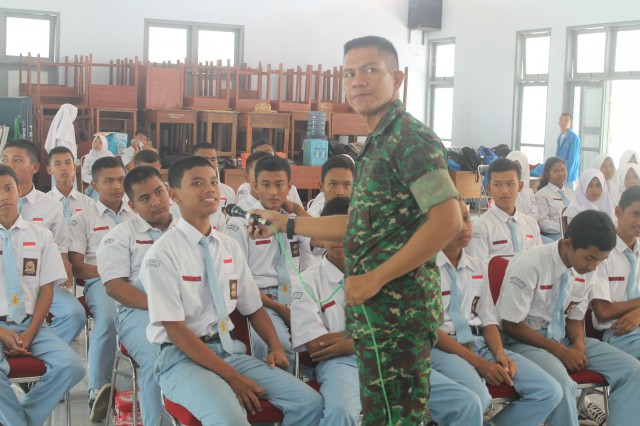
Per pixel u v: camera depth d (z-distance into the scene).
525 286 2.84
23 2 9.85
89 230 3.65
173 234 2.53
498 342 2.77
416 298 1.67
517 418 2.59
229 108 10.11
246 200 4.20
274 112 9.92
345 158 3.55
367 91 1.68
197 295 2.50
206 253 2.52
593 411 3.19
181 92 9.80
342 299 2.64
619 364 2.74
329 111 10.62
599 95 10.12
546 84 10.86
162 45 10.79
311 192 9.84
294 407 2.29
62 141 8.33
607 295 3.00
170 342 2.45
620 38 9.84
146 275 2.45
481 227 3.84
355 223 1.69
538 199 5.51
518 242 3.84
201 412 2.19
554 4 10.53
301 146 10.61
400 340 1.68
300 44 11.57
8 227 2.89
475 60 11.78
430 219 1.57
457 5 12.01
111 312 3.26
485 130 11.72
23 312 2.83
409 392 1.71
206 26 10.98
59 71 10.15
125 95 9.61
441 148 1.62
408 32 12.33
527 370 2.60
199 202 2.50
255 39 11.28
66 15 10.09
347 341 2.52
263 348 2.84
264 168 3.38
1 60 9.84
